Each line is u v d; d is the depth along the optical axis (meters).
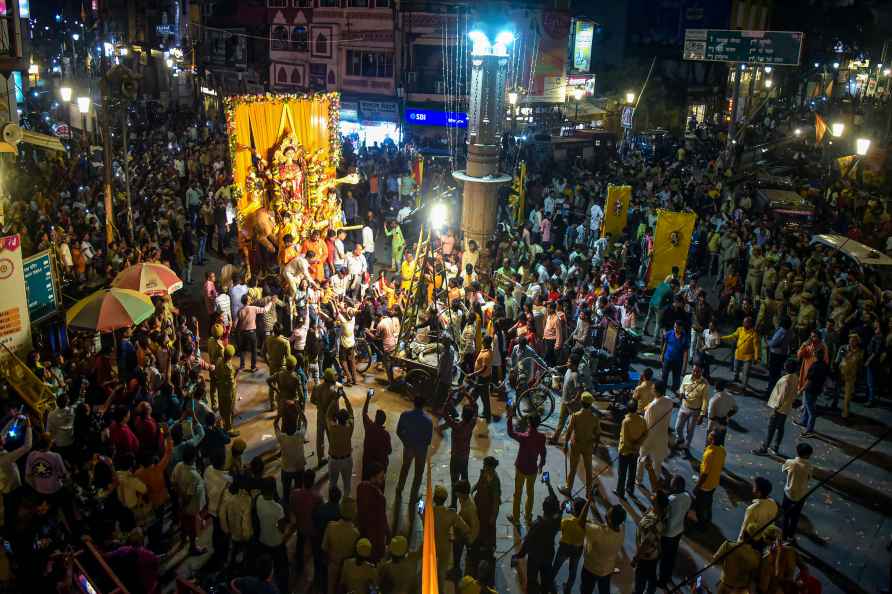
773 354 16.19
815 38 69.00
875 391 16.16
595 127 46.25
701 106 65.12
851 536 11.70
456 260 21.02
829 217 28.44
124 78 19.31
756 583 8.77
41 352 14.23
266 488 9.27
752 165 43.53
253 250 21.67
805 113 59.06
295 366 13.35
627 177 34.31
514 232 23.83
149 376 13.09
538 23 44.28
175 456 10.81
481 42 19.73
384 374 16.88
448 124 42.72
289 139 21.53
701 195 30.33
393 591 8.21
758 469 13.50
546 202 27.78
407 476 12.79
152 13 50.97
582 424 11.53
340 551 8.81
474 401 14.47
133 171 29.03
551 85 45.50
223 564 10.10
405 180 29.17
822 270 19.73
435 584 4.01
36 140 17.14
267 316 16.80
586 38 49.62
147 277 14.47
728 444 14.41
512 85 43.97
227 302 16.81
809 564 10.98
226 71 49.06
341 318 15.88
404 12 42.22
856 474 13.51
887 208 27.95
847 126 46.47
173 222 22.02
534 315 17.36
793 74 66.56
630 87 62.38
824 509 12.41
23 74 41.88
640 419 11.84
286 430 11.23
